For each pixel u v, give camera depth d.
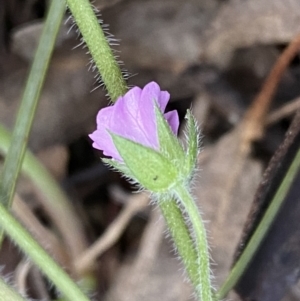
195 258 0.08
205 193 0.13
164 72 0.14
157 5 0.13
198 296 0.08
